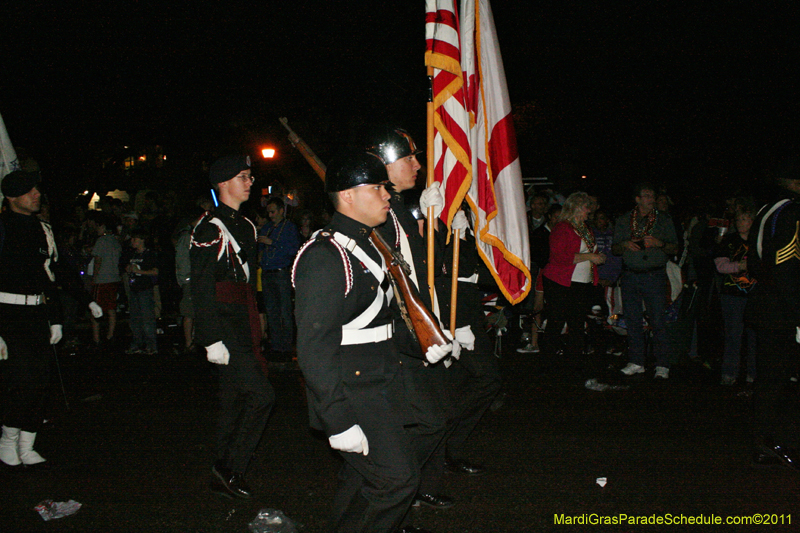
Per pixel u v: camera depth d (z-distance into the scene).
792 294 4.22
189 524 3.69
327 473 4.44
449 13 4.09
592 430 5.25
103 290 9.38
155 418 5.77
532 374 7.22
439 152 4.14
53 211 15.70
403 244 3.38
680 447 4.82
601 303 8.16
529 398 6.24
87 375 7.53
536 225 8.90
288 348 8.59
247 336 3.96
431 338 2.90
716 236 7.18
